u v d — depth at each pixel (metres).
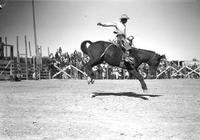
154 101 14.03
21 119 10.01
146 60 14.80
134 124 9.24
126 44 14.39
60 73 38.03
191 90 19.97
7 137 7.89
